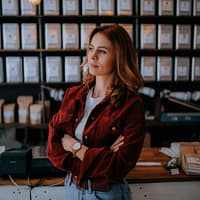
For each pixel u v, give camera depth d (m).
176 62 3.24
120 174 1.15
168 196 1.71
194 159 1.74
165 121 3.31
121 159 1.13
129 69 1.17
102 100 1.20
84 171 1.16
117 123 1.16
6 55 3.27
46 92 3.52
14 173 1.66
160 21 3.41
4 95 3.55
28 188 1.63
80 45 3.15
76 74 3.17
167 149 2.16
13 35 3.05
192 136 3.54
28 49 3.08
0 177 1.71
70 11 3.08
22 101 3.25
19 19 3.20
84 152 1.17
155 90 3.57
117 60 1.16
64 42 3.10
